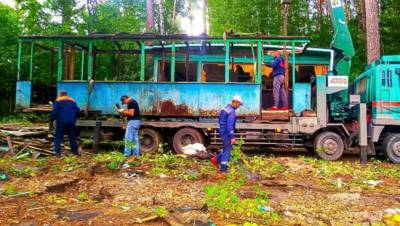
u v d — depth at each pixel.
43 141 12.41
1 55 18.81
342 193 7.38
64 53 13.87
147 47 14.18
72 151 11.45
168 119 13.07
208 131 12.98
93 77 13.45
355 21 24.64
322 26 22.23
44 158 10.66
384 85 12.52
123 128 13.10
